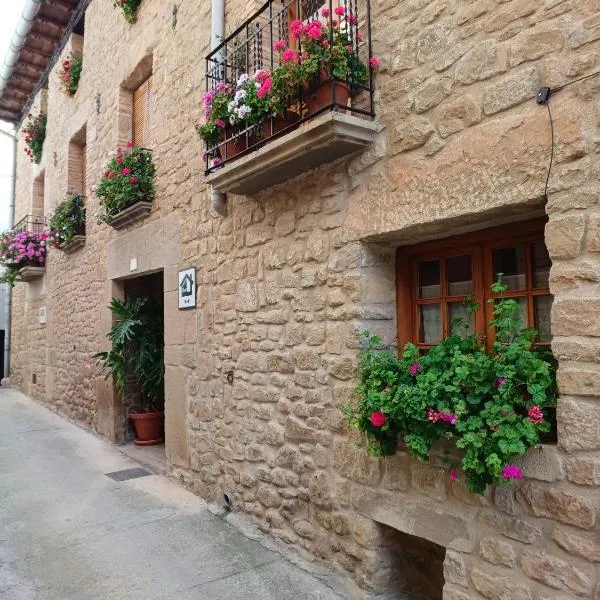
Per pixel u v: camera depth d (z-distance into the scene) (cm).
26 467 499
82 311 684
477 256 239
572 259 179
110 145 592
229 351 369
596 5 177
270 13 316
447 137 222
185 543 325
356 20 255
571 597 179
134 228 525
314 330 291
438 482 226
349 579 270
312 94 262
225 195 372
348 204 269
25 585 278
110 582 279
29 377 966
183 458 430
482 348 222
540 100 188
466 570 213
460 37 219
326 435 283
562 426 180
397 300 272
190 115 424
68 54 748
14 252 887
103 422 609
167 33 464
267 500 328
